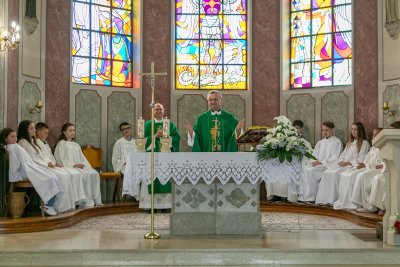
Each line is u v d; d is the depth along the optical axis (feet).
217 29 39.55
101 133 37.35
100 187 36.65
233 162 23.50
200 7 39.45
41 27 34.81
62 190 28.02
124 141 36.81
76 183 31.37
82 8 37.47
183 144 38.63
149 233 23.24
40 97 34.58
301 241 22.16
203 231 24.11
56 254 19.99
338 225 27.66
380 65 35.35
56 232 24.82
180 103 38.78
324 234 24.17
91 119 37.09
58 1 35.96
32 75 33.88
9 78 30.78
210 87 39.17
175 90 38.78
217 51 39.40
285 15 39.04
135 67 38.91
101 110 37.42
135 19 39.01
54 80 35.60
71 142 33.94
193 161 23.52
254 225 24.06
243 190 24.20
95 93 37.32
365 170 30.60
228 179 23.41
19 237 23.21
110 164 37.55
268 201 36.09
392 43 34.60
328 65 38.01
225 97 38.88
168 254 20.07
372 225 26.68
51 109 35.37
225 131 27.07
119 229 25.94
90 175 33.40
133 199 37.06
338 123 37.04
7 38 27.50
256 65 38.96
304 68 38.78
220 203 24.21
